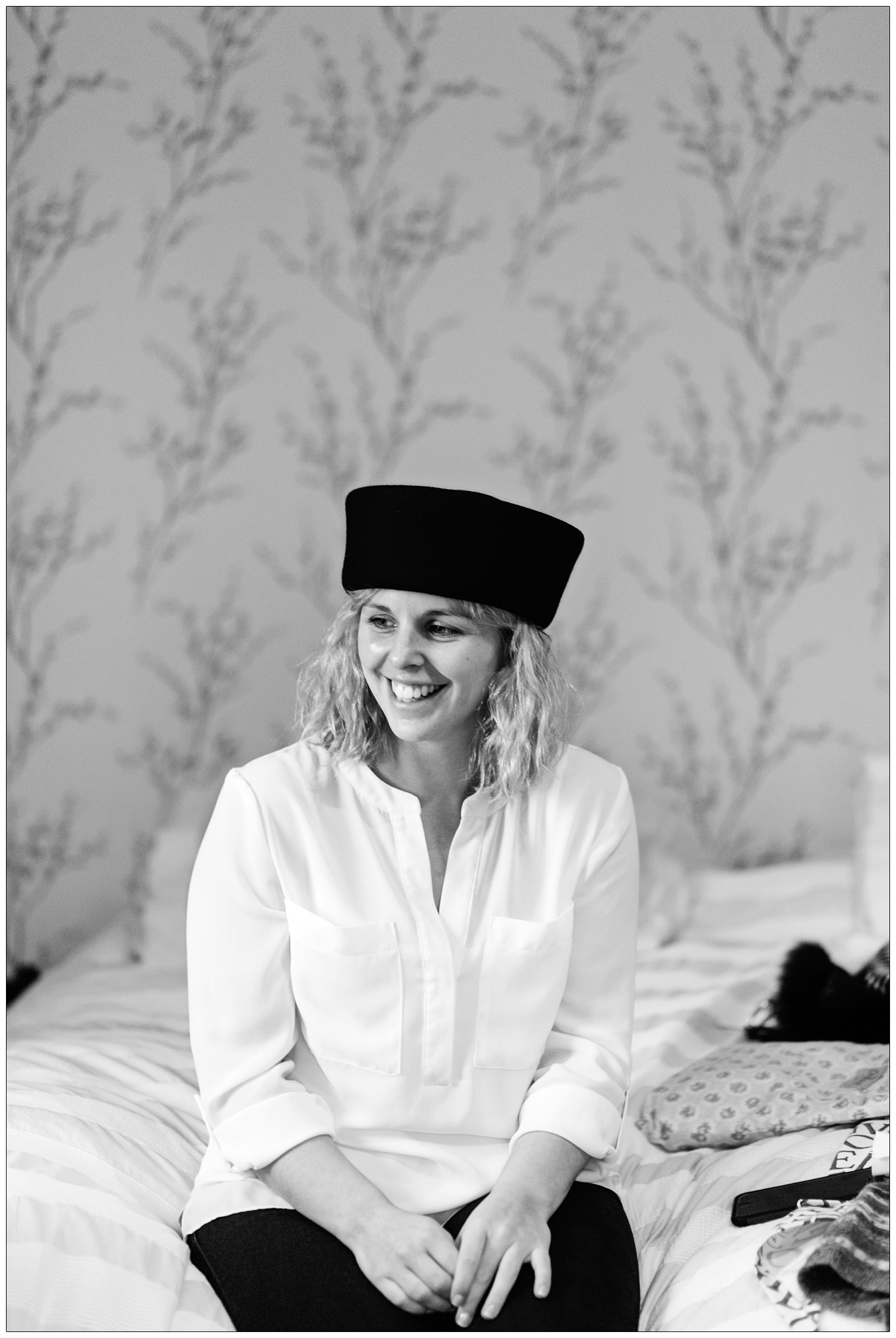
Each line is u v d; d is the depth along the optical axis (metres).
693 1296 1.19
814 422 3.15
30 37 3.02
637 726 3.21
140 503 3.11
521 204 3.14
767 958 2.33
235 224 3.11
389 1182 1.23
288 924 1.26
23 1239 1.15
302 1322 1.10
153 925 2.55
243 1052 1.25
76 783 3.11
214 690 3.15
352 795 1.31
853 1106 1.47
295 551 3.16
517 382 3.16
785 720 3.20
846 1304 1.09
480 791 1.30
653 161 3.13
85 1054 1.74
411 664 1.24
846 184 3.11
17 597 3.06
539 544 1.28
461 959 1.26
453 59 3.11
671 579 3.18
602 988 1.35
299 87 3.10
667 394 3.16
